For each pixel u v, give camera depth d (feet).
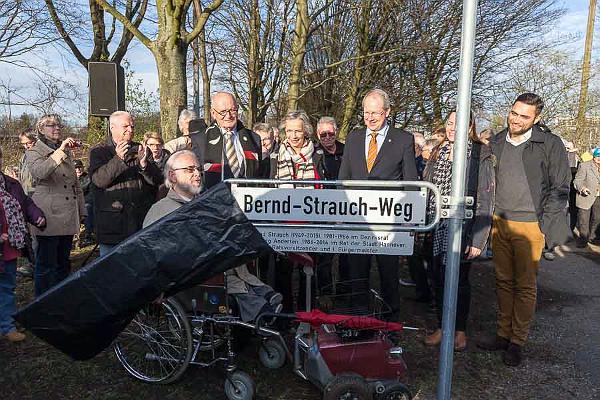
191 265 8.59
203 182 13.44
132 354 12.57
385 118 12.18
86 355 9.09
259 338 13.82
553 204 12.42
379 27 40.86
